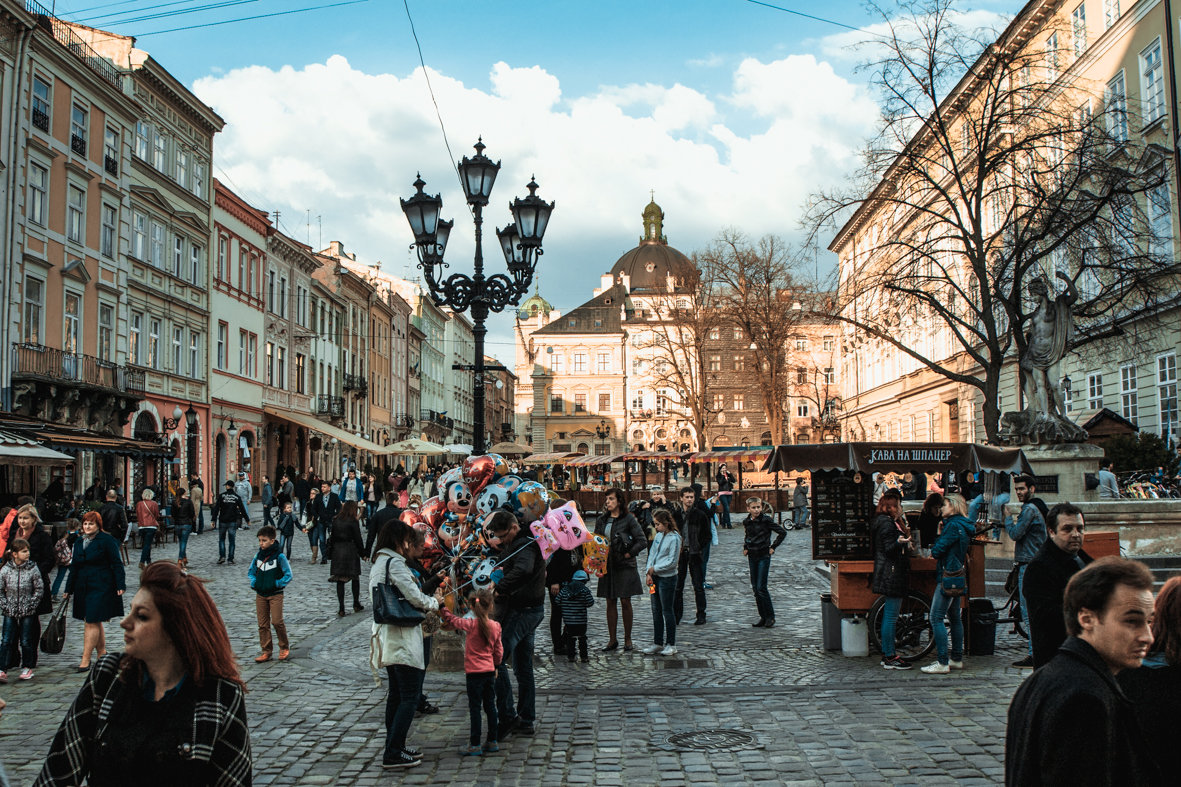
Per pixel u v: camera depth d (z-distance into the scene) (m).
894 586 10.47
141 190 36.28
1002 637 12.35
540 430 106.81
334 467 59.81
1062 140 25.44
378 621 7.01
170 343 38.78
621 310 109.69
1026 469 11.86
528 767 6.94
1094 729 2.80
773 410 51.91
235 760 3.10
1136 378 30.94
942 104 26.72
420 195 13.60
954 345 44.94
